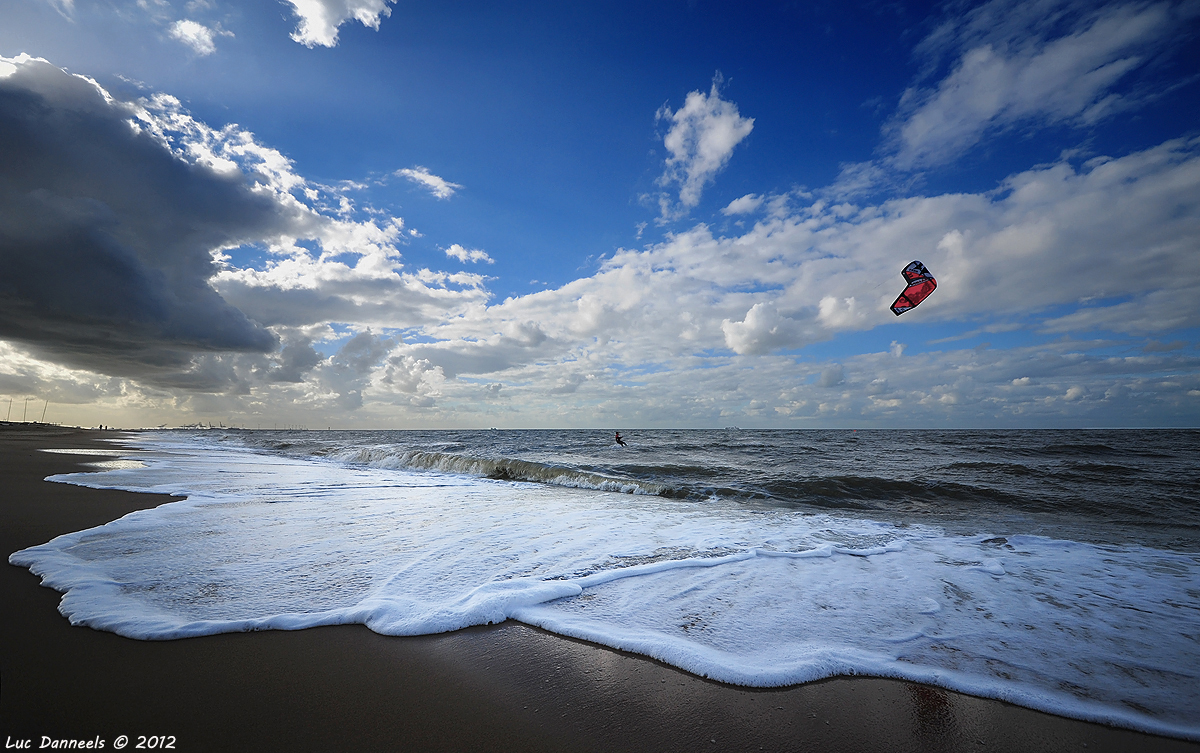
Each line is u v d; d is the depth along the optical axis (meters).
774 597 4.17
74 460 15.02
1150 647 3.31
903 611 3.89
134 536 5.55
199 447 26.64
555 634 3.32
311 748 2.01
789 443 34.53
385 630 3.27
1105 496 10.84
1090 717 2.49
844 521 7.88
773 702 2.55
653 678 2.76
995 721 2.45
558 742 2.13
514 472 14.15
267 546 5.32
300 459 19.66
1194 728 2.40
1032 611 3.93
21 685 2.40
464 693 2.53
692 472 15.00
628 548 5.73
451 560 4.99
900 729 2.35
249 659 2.80
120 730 2.08
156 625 3.17
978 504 10.14
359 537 5.91
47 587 3.82
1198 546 6.39
